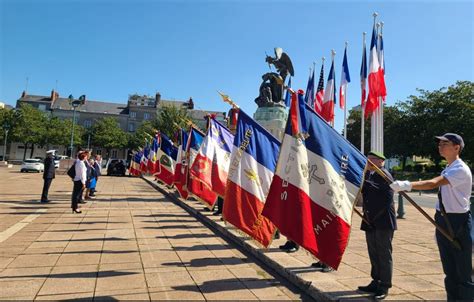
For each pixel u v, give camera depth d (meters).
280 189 5.00
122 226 9.05
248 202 6.36
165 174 15.94
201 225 9.59
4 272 5.21
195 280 5.13
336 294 4.38
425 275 5.39
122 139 69.25
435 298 4.38
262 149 6.67
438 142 3.95
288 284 5.11
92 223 9.31
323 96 16.95
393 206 4.49
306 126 5.04
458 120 38.62
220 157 8.73
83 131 71.06
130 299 4.34
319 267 5.52
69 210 11.39
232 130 10.02
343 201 4.65
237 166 6.49
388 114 47.75
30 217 9.88
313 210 4.75
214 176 8.56
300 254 6.40
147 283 4.92
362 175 4.61
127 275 5.24
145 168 25.86
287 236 4.75
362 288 4.55
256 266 5.95
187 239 7.84
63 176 29.86
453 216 3.72
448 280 3.81
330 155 4.86
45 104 81.44
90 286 4.72
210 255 6.55
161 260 6.11
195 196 9.41
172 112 43.38
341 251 4.54
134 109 81.56
